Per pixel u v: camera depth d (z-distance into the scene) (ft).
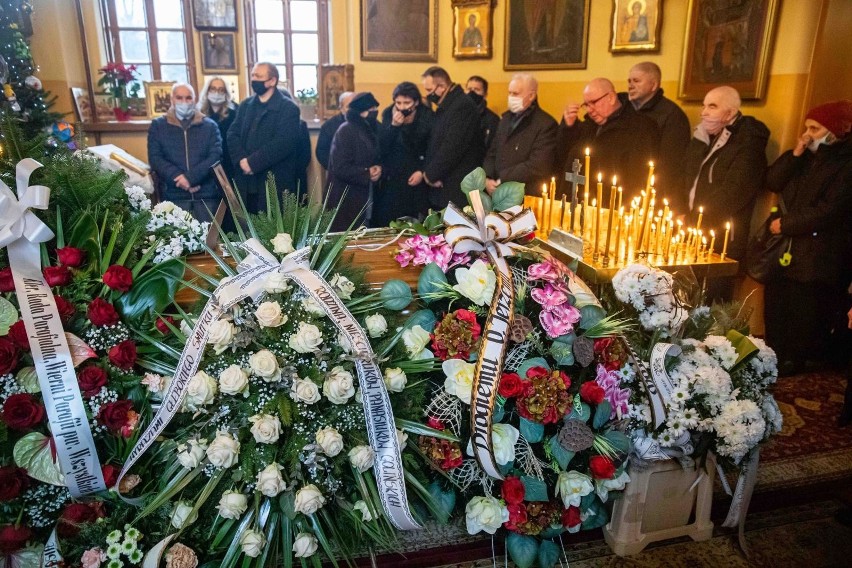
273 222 4.90
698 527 5.83
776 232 9.95
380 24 16.93
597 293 6.11
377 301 4.79
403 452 4.53
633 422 5.16
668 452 5.17
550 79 16.15
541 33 15.93
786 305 10.06
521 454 4.81
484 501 4.70
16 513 4.09
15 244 4.26
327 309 4.27
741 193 10.20
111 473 4.11
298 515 4.21
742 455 5.15
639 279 5.20
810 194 9.53
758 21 11.27
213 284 4.50
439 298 4.92
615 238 7.12
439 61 17.57
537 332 4.89
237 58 18.28
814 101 10.80
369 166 13.37
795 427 8.41
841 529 6.25
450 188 12.77
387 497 4.28
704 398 5.14
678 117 11.13
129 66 17.08
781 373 10.14
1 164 4.68
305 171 16.24
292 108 13.56
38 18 15.44
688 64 13.02
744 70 11.69
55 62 15.79
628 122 11.12
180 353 4.33
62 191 4.68
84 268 4.43
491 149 13.19
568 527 4.87
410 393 4.61
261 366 4.05
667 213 7.63
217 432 4.05
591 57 15.38
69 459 3.97
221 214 5.35
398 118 13.21
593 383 4.80
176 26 17.92
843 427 8.42
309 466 4.10
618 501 5.57
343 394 4.15
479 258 5.15
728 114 10.19
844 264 9.72
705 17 12.45
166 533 4.14
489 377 4.51
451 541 5.82
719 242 10.44
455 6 16.78
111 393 4.13
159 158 13.20
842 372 10.27
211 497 4.22
